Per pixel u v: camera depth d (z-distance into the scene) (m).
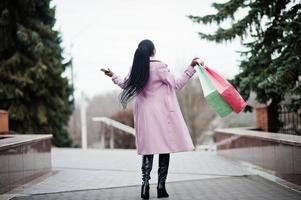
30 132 17.36
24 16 17.02
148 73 5.26
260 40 9.46
